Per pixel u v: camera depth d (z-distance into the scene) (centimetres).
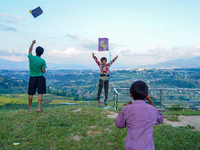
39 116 616
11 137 450
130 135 223
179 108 1021
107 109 823
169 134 530
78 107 780
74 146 416
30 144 419
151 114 230
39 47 642
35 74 642
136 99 250
